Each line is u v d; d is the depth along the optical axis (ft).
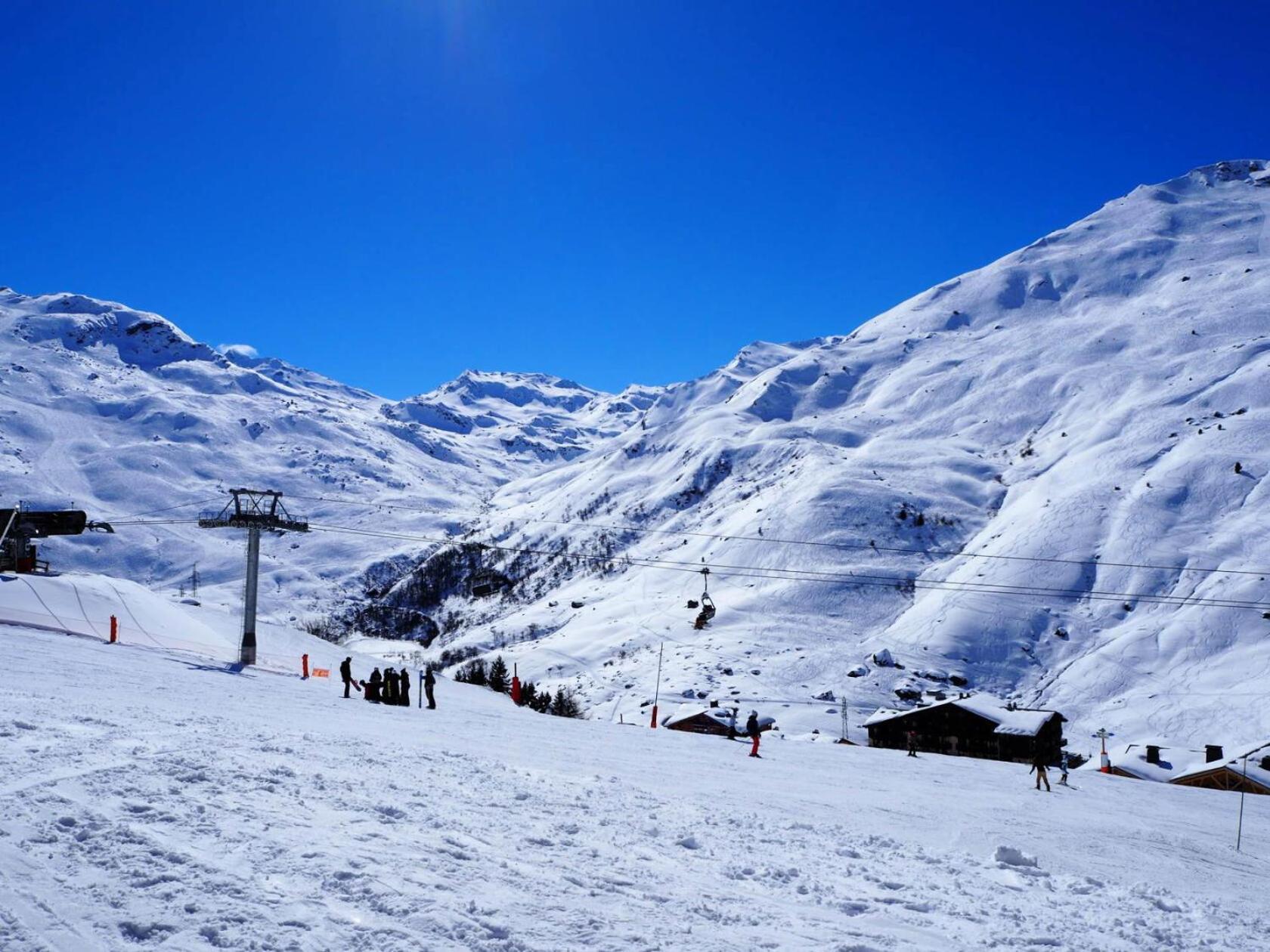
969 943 31.94
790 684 422.82
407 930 24.27
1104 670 413.39
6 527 176.65
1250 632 413.59
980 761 142.10
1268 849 76.89
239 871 26.71
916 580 584.40
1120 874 55.57
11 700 54.03
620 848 38.68
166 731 48.55
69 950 20.63
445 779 48.70
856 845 49.80
